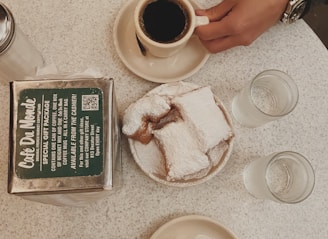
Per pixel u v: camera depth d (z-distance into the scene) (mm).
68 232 768
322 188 835
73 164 587
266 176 804
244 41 845
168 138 749
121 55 829
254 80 814
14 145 587
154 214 788
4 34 688
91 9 867
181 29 779
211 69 866
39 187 575
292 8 843
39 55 816
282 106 853
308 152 848
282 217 813
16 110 599
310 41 895
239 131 846
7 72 784
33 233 762
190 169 740
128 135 761
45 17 854
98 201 781
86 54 845
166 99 776
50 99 607
